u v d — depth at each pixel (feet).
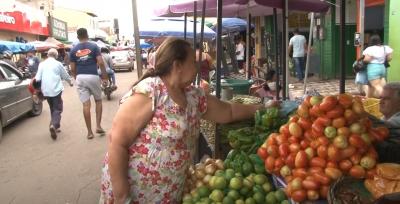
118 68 97.45
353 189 7.03
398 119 10.74
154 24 38.99
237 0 14.23
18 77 34.01
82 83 25.95
